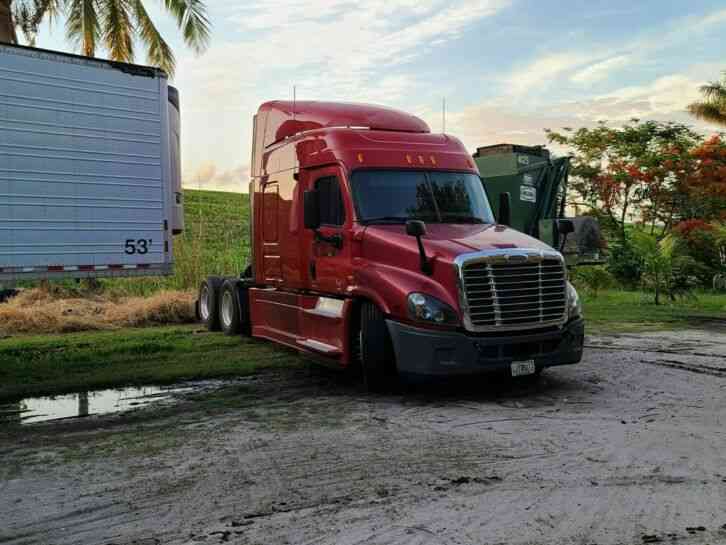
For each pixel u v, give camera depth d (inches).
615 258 905.5
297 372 379.2
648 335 504.4
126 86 390.3
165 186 407.8
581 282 842.8
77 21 887.1
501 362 306.2
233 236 904.9
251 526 174.7
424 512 181.5
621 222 1057.5
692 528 169.2
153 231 403.2
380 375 324.5
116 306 614.9
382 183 354.0
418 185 360.2
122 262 391.9
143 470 218.4
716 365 383.9
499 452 230.7
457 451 232.5
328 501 190.2
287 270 405.4
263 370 385.1
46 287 677.3
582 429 256.7
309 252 377.1
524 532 168.4
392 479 206.7
